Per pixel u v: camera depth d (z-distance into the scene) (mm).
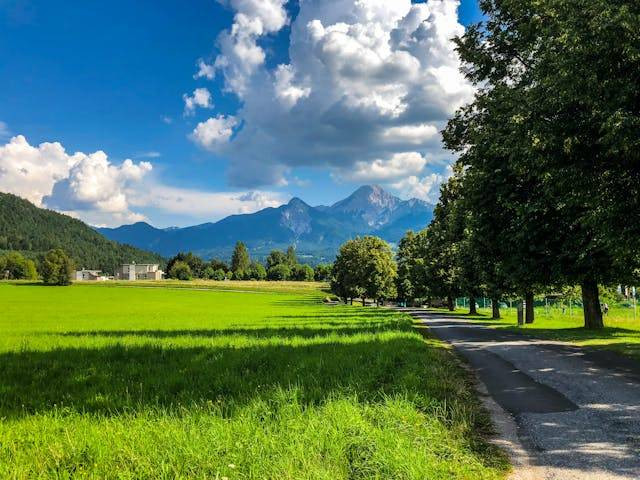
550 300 57688
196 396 9430
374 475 5422
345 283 100625
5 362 14586
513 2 23234
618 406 9242
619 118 12688
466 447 6844
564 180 15453
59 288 150125
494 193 24062
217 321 38844
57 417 7852
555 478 5840
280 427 6723
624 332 24078
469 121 28984
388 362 13102
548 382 11773
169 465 5457
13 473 5355
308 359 13773
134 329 29859
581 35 13570
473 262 42281
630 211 14453
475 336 24953
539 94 16922
